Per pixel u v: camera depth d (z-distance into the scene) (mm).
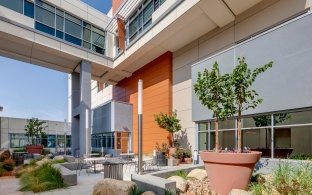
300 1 11148
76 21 23531
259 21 13141
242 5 13547
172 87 20016
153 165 13766
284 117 9805
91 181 9430
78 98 26234
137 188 5824
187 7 14352
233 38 14695
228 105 6340
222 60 12930
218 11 14094
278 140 10281
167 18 16266
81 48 22828
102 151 25016
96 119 30000
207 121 14047
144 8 21359
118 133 24484
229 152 6008
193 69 15273
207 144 14047
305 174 5305
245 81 6270
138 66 24656
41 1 20812
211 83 6508
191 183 6445
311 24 8656
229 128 12586
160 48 19781
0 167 11727
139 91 8078
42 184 7688
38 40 19703
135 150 24891
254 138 11336
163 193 5453
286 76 9453
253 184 5629
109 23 25328
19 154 14977
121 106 25125
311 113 8844
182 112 18422
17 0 19047
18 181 9828
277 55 9891
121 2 25547
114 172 8711
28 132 35875
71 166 12539
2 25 17656
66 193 7227
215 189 5789
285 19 11812
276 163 8398
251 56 11156
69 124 49531
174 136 18953
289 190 4473
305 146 10320
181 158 15719
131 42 21406
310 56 8609
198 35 17234
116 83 31250
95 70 26281
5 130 39094
